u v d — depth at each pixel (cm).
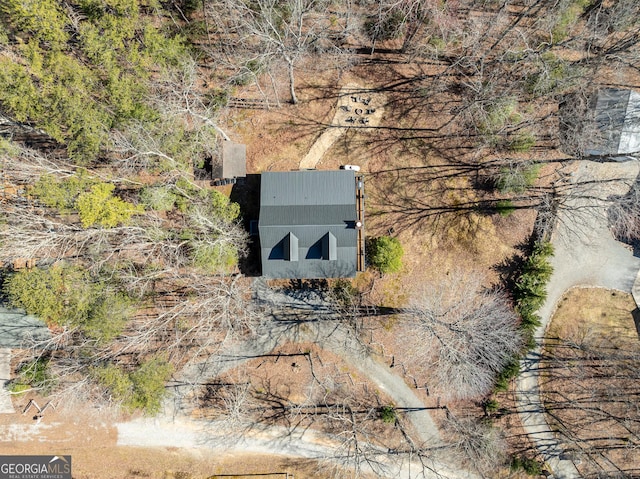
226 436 3369
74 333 3122
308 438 3366
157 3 2916
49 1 2467
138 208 2922
